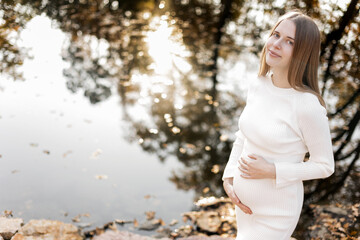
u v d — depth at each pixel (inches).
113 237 114.3
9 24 261.4
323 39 246.2
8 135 167.8
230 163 77.0
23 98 202.2
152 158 168.4
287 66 64.7
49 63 238.2
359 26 230.5
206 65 261.9
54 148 163.8
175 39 289.3
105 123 191.8
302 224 131.9
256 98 70.0
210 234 124.0
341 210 133.9
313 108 61.4
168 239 116.9
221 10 335.3
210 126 197.8
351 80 237.5
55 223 116.0
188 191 148.1
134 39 281.6
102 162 159.6
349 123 202.7
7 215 120.7
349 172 167.5
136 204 136.3
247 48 288.5
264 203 68.4
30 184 138.3
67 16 293.3
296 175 64.5
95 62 249.3
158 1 332.5
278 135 64.2
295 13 64.6
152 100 217.5
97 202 134.3
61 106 201.0
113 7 316.8
